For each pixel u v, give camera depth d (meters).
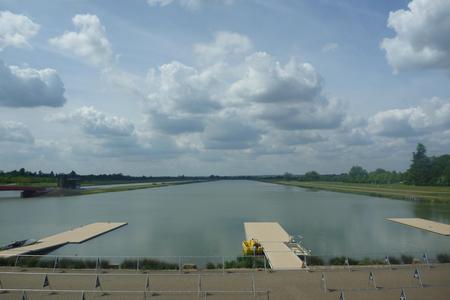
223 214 115.25
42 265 40.19
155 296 28.14
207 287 30.17
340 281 31.48
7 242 68.88
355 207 133.25
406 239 70.44
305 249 58.53
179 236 75.56
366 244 65.81
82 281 31.78
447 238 71.31
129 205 150.75
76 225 91.31
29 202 165.75
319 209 128.00
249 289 29.66
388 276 32.94
